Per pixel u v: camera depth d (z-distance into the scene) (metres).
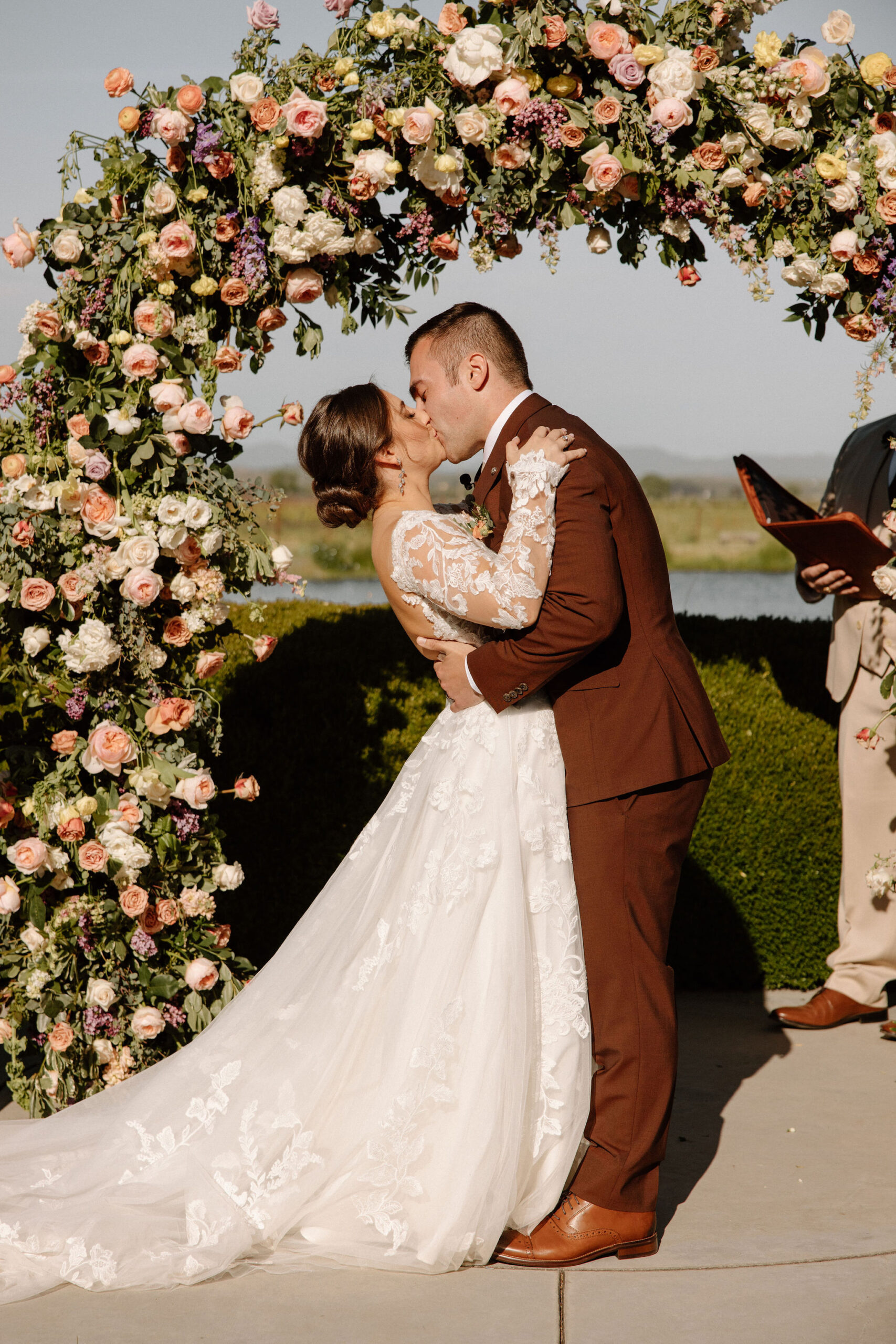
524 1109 2.44
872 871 3.88
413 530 2.57
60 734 3.00
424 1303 2.34
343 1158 2.52
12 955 3.11
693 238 3.16
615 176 2.89
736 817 4.45
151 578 2.88
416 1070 2.46
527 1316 2.29
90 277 2.93
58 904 3.09
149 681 3.04
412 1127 2.45
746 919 4.49
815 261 3.12
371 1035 2.58
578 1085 2.48
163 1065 2.76
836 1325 2.24
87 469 2.88
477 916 2.50
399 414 2.75
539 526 2.43
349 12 2.94
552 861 2.54
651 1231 2.55
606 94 2.95
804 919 4.50
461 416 2.73
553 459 2.45
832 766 4.46
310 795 4.27
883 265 3.17
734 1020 4.20
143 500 2.93
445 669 2.64
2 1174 2.63
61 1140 2.73
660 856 2.56
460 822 2.55
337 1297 2.37
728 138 3.00
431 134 2.90
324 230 2.89
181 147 2.90
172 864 3.11
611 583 2.42
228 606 3.04
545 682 2.64
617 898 2.54
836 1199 2.83
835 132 3.10
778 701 4.52
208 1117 2.59
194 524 2.90
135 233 2.94
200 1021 3.11
